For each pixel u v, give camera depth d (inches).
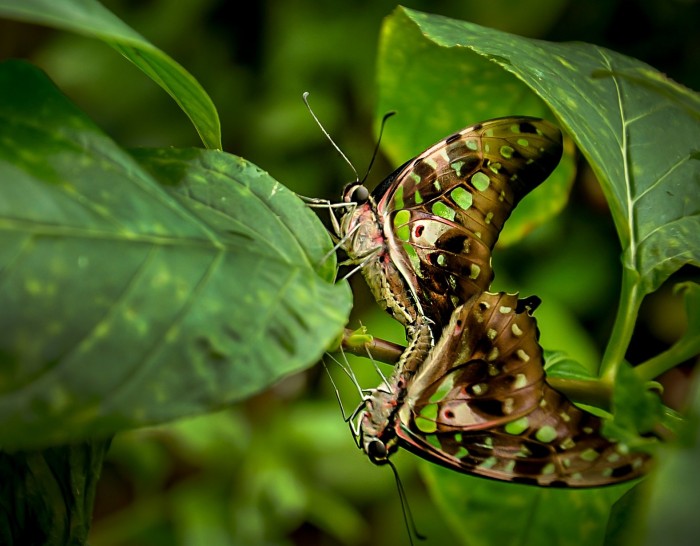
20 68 14.3
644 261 16.1
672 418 15.8
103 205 14.0
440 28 16.2
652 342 24.4
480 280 16.8
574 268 23.7
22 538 15.1
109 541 22.8
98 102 25.0
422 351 16.4
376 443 16.5
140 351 13.7
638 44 24.2
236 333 13.9
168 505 22.7
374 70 24.0
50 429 13.5
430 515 24.0
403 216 16.6
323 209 17.1
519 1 23.2
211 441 22.5
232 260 14.2
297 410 23.6
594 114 16.1
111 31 13.8
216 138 15.4
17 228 13.7
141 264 13.9
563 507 16.8
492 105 17.4
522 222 17.9
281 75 24.5
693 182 16.3
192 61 25.0
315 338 14.1
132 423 13.6
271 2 24.7
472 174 16.5
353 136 24.5
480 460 15.8
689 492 14.2
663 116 16.5
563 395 15.3
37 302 13.6
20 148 14.0
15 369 13.5
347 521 23.0
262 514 22.5
